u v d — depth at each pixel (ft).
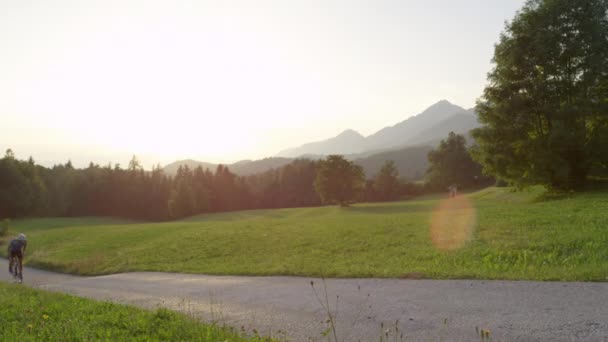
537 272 38.70
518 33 123.95
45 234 153.69
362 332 24.67
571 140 111.04
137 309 33.63
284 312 31.35
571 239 51.34
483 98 129.70
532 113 122.01
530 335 21.76
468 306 28.58
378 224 97.55
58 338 25.16
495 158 126.41
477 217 88.48
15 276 68.08
